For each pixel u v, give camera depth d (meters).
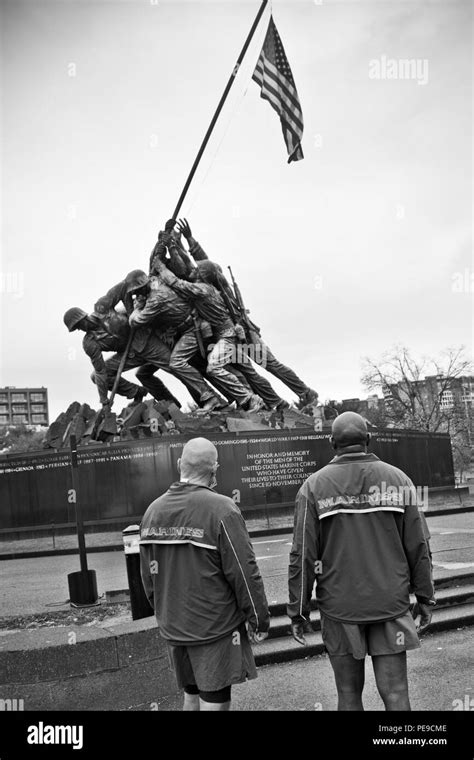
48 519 22.70
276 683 6.71
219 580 4.41
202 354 27.17
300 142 18.31
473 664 6.80
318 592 4.48
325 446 24.39
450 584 9.45
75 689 5.94
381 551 4.36
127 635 6.14
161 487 21.84
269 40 18.41
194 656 4.36
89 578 9.91
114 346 26.41
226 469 22.67
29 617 9.34
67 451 22.78
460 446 63.31
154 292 25.78
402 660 4.32
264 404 27.94
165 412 25.00
